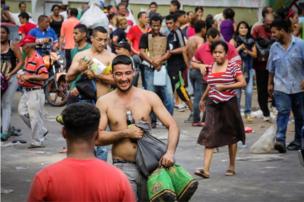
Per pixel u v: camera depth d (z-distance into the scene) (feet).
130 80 25.90
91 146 17.43
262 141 47.85
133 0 104.12
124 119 25.62
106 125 25.70
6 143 52.13
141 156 24.72
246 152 48.11
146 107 25.82
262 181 39.47
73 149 17.28
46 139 54.13
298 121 48.01
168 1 104.63
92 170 16.92
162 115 25.80
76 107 17.48
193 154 47.88
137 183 25.03
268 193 36.88
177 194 24.47
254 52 60.49
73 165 16.97
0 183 38.70
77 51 43.24
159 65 58.29
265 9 61.31
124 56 26.02
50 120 64.03
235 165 43.73
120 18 73.72
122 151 25.18
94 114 17.39
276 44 47.73
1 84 52.26
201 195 36.32
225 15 67.05
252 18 102.73
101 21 69.10
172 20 63.72
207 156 40.19
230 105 39.93
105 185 16.81
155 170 24.58
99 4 83.05
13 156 47.32
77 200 16.71
